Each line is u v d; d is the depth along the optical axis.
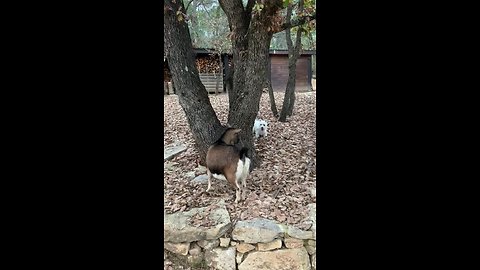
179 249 2.25
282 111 6.29
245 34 3.01
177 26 2.86
